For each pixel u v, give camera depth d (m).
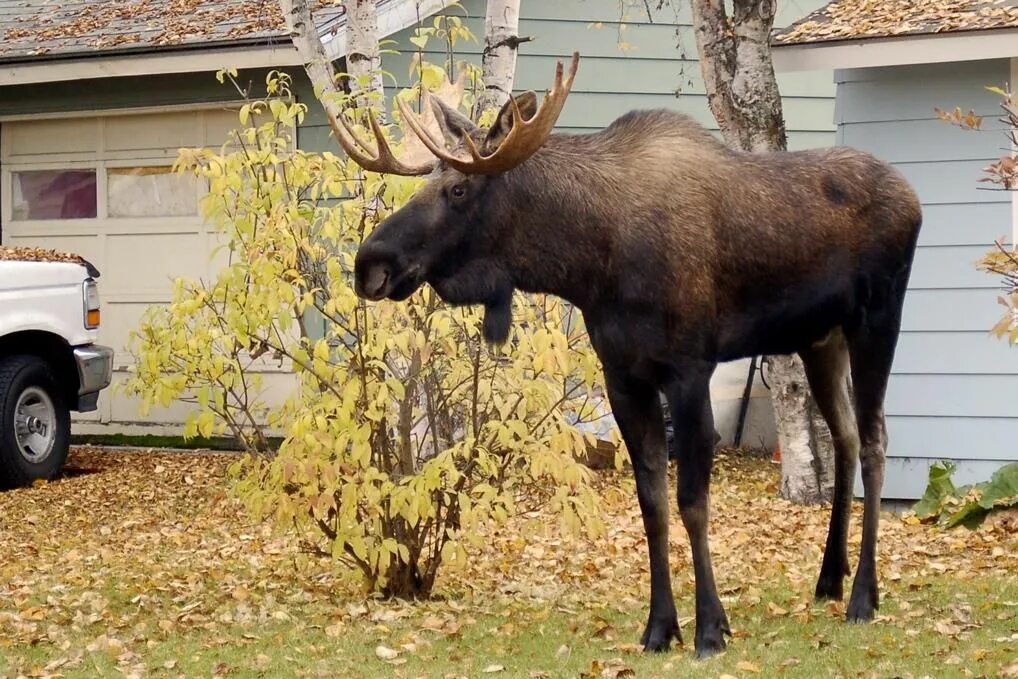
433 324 8.92
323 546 11.57
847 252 8.38
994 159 13.92
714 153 8.12
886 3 14.37
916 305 14.24
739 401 18.00
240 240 9.45
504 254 7.89
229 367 9.65
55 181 19.02
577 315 9.34
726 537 12.30
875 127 14.33
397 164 8.05
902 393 14.30
